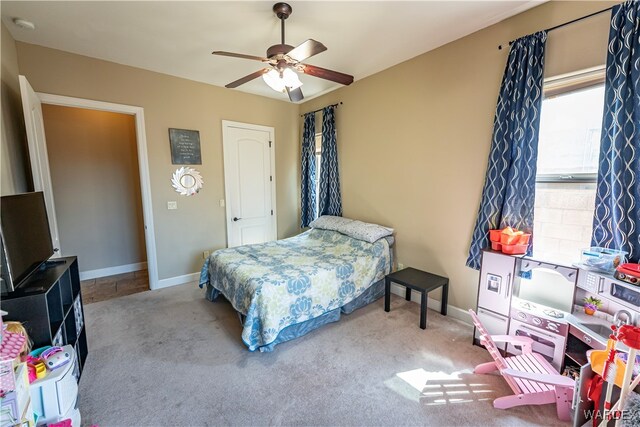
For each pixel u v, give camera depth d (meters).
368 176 3.67
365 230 3.36
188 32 2.50
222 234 4.12
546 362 1.88
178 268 3.79
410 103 3.09
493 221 2.42
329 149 4.13
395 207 3.37
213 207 4.00
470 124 2.60
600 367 1.41
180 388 1.89
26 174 2.52
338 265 2.78
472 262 2.60
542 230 2.27
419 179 3.07
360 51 2.89
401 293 3.36
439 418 1.66
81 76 2.94
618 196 1.78
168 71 3.39
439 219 2.92
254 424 1.62
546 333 1.94
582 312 1.94
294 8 2.16
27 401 1.26
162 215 3.59
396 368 2.09
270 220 4.62
